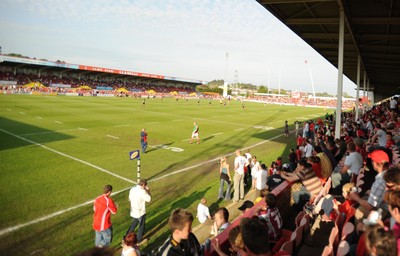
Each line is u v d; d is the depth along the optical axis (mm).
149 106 48281
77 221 7926
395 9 10117
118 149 16969
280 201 5961
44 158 14164
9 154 14586
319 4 10094
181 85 118625
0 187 10109
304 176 6148
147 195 7090
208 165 14461
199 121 32219
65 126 23953
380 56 18484
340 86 11227
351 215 4195
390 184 3279
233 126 29812
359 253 2943
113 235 7414
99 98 61562
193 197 10156
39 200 9172
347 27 11984
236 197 9758
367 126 15695
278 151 18797
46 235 7172
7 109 33094
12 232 7238
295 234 4168
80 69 74438
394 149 8266
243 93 155000
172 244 2910
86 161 13969
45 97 54531
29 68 75625
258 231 2348
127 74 85438
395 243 2113
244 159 9914
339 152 9367
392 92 55188
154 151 17062
